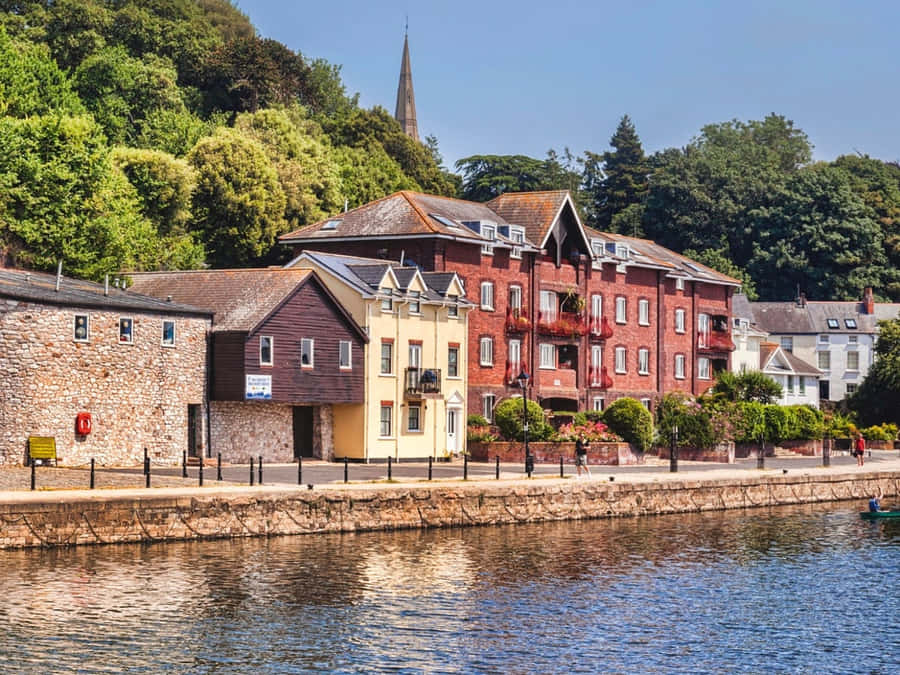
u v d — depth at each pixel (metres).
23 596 43.09
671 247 169.62
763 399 100.75
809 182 167.00
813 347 152.00
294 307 74.38
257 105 137.50
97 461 66.06
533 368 95.81
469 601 45.97
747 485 74.44
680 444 88.56
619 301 106.19
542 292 97.69
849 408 133.12
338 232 90.50
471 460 84.06
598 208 181.62
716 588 50.16
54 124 84.75
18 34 127.69
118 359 67.06
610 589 49.12
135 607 42.72
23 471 59.25
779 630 44.00
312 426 78.06
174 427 69.88
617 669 39.00
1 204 81.38
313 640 40.44
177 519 51.72
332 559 51.09
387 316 80.62
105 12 135.00
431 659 39.19
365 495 57.41
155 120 120.38
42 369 63.69
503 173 174.50
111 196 87.81
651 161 184.38
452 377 86.19
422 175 144.75
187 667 37.50
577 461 70.31
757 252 165.75
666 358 111.38
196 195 107.06
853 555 58.16
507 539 58.25
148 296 73.69
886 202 176.00
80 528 49.38
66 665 37.16
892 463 94.94
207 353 72.00
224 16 162.88
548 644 41.28
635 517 67.69
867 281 163.50
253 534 53.78
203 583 46.03
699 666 39.59
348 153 132.50
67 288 68.25
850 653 41.41
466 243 90.38
